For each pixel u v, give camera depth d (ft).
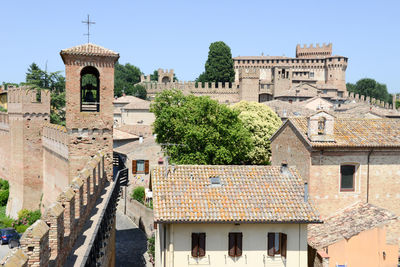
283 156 137.08
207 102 193.57
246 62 614.75
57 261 61.31
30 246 52.24
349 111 331.36
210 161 187.32
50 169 208.54
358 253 99.96
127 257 169.89
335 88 517.55
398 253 102.99
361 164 119.96
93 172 102.22
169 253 92.48
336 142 117.80
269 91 520.01
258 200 97.71
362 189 120.26
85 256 62.13
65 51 131.95
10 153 267.18
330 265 98.99
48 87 353.31
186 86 503.20
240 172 106.63
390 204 122.11
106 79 136.98
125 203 235.81
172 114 197.98
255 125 258.78
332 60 600.39
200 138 181.78
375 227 100.73
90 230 84.58
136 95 539.29
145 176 242.37
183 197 96.27
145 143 249.55
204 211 92.94
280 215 94.12
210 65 563.48
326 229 108.78
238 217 92.32
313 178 117.60
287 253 95.30
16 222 223.10
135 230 207.00
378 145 118.21
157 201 94.22
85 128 136.36
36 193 237.86
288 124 131.85
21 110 234.99
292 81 548.31
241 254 94.48
